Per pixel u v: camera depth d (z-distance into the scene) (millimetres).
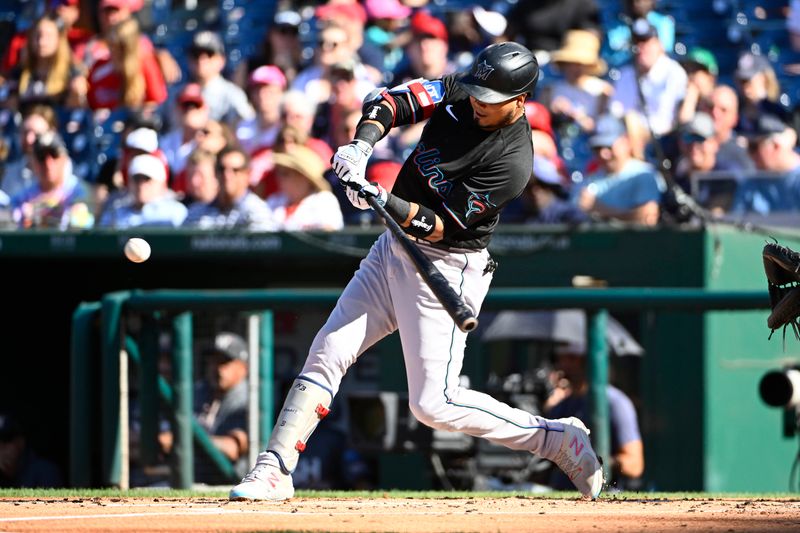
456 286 16172
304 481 33469
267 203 37688
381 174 35250
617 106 39031
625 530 13273
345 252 35688
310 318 36938
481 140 15664
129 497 19188
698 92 39438
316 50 41812
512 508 16328
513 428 17078
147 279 42188
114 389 31391
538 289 33312
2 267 42281
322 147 38375
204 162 37375
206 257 37250
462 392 16734
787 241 35312
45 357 42594
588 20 41781
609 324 34000
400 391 34812
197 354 32188
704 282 33938
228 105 40938
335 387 16984
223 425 32031
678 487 33156
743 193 35875
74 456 32281
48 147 39250
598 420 30500
